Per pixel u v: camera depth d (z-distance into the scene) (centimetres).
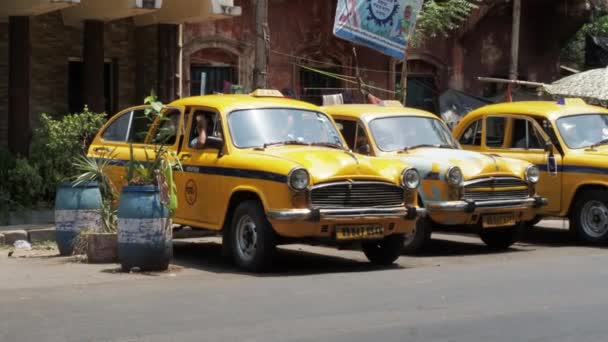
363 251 1226
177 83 1945
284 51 2208
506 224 1312
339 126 1395
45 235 1438
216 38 2109
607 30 2820
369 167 1117
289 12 2211
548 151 1441
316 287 963
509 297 894
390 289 945
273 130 1196
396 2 1898
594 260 1177
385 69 2350
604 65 2748
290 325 770
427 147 1376
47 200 1641
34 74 1856
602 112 1507
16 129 1688
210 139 1170
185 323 779
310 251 1359
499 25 2494
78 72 1930
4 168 1605
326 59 2275
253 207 1108
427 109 2441
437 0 2342
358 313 818
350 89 2214
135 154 1272
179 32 1958
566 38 2598
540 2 2531
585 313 816
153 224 1097
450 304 859
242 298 896
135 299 892
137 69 1961
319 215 1068
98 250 1177
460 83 2447
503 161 1330
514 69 2302
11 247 1377
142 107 1311
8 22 1767
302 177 1066
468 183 1277
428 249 1379
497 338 724
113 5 1684
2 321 789
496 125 1521
